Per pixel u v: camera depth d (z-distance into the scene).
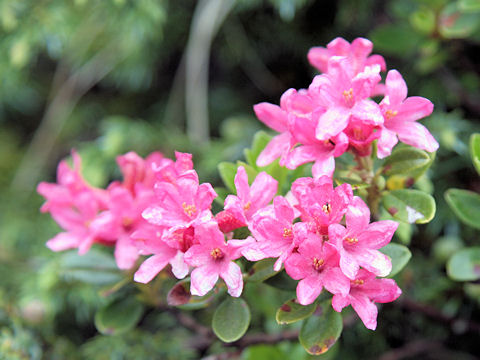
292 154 0.27
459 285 0.38
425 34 0.38
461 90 0.41
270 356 0.34
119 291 0.32
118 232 0.30
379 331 0.39
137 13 0.44
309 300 0.26
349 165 0.30
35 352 0.36
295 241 0.26
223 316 0.28
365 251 0.26
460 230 0.40
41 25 0.44
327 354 0.34
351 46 0.29
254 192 0.27
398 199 0.29
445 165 0.40
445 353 0.39
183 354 0.37
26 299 0.40
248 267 0.29
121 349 0.37
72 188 0.32
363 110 0.27
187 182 0.26
